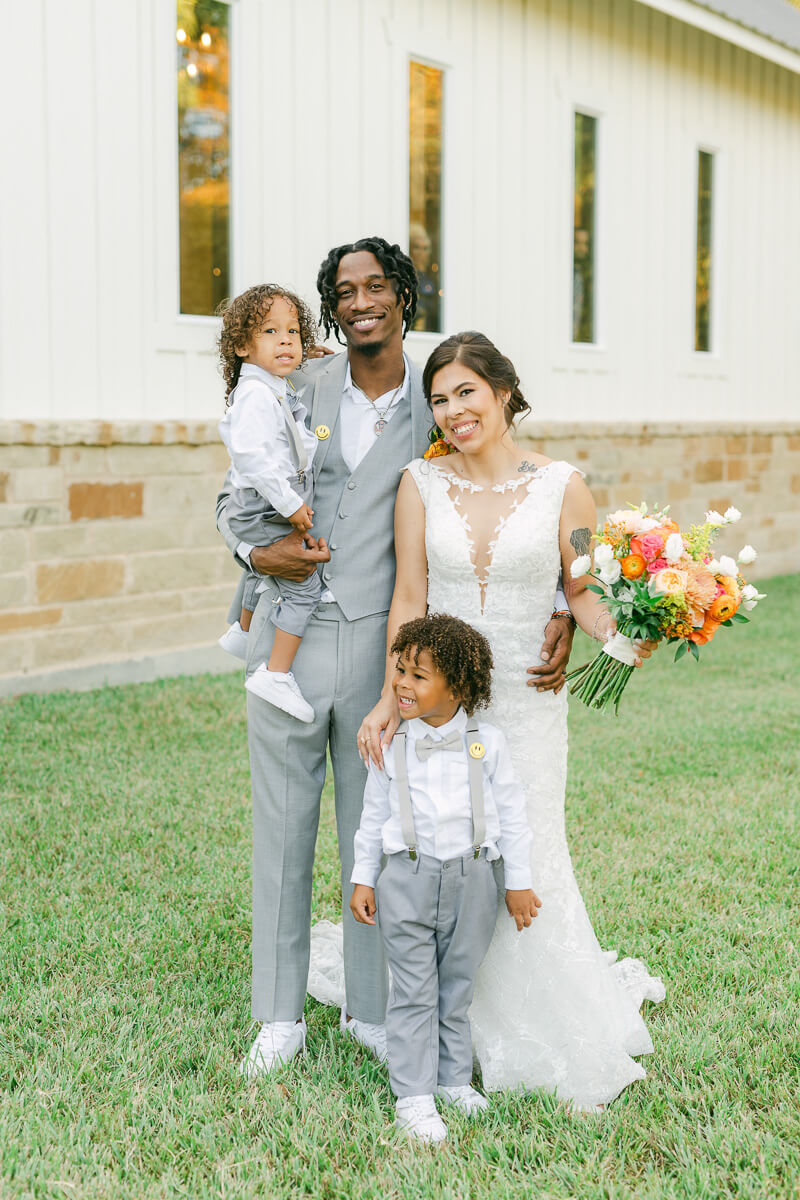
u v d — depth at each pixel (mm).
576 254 9953
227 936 3516
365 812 2670
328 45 7531
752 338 12266
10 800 4641
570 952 2689
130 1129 2443
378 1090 2654
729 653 8164
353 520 2803
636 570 2461
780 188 12453
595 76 9805
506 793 2617
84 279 6465
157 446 6793
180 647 7051
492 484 2738
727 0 10797
